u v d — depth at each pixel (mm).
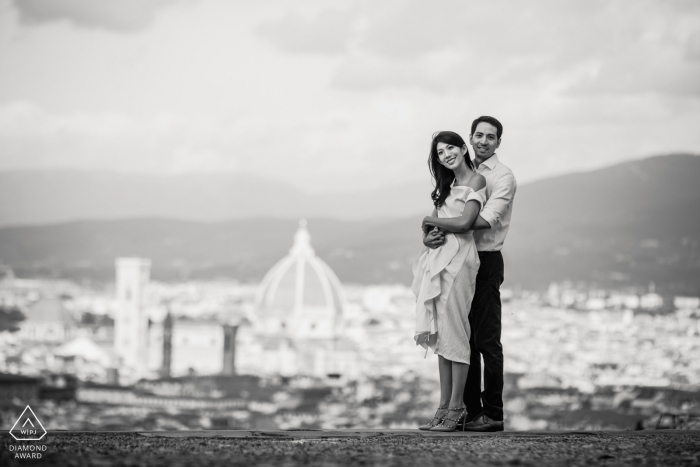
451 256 17750
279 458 12445
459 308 17797
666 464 12148
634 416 161000
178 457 12422
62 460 11961
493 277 18312
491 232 18297
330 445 14133
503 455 12938
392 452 13219
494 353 18281
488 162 18703
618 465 12047
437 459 12477
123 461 11922
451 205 18062
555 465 11992
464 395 18781
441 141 18141
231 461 12070
